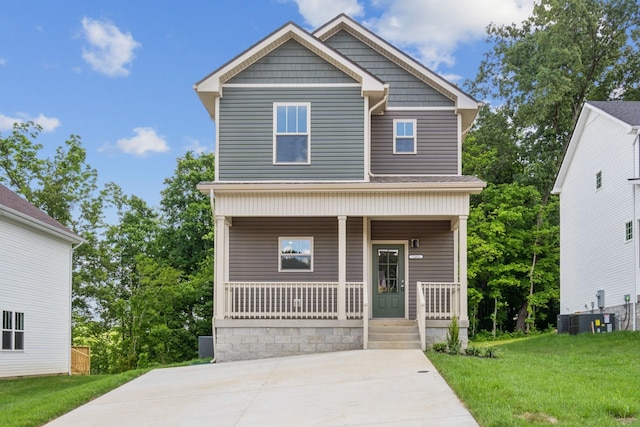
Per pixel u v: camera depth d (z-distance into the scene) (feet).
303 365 49.49
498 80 138.72
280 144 63.21
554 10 131.75
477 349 52.80
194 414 35.60
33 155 119.24
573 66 127.85
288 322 58.75
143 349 116.37
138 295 116.57
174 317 122.21
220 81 63.31
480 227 118.01
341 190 59.72
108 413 37.55
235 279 65.46
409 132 69.31
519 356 52.85
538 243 121.70
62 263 81.30
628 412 29.99
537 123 132.05
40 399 42.80
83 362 89.04
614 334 72.79
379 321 62.95
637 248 78.59
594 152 92.79
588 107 92.84
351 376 42.83
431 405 33.30
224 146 63.21
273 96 63.62
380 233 67.77
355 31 70.69
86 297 120.47
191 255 131.95
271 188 59.41
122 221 132.57
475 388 35.35
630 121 80.94
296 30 63.00
